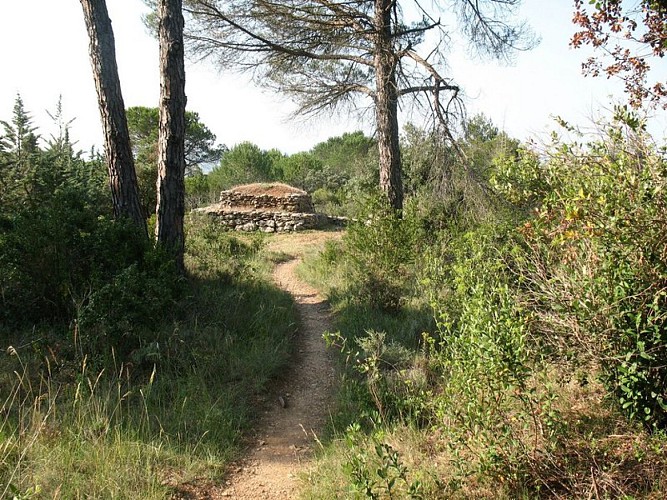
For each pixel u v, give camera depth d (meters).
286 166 41.38
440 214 12.27
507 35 12.12
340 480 3.98
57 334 6.39
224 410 5.26
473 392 3.59
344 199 31.11
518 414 3.55
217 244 14.14
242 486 4.23
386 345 6.60
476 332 3.55
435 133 12.38
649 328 3.23
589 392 4.24
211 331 7.05
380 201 10.15
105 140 8.10
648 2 5.46
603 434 3.71
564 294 3.55
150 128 33.84
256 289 10.02
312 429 5.29
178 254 8.51
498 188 4.42
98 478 3.82
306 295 10.97
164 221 8.45
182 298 7.57
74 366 5.47
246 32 11.93
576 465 3.51
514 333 3.41
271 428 5.32
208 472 4.29
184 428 4.84
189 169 40.97
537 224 3.90
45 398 4.81
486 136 15.37
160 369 5.89
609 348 3.44
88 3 7.85
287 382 6.45
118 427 4.51
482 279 4.24
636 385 3.42
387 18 12.03
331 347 7.55
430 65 12.33
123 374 5.66
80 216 7.09
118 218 7.68
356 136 39.47
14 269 6.64
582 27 5.82
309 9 12.43
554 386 4.33
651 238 3.27
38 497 3.53
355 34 12.39
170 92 8.27
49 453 4.04
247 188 24.50
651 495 3.13
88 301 6.53
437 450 4.21
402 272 9.55
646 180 3.34
